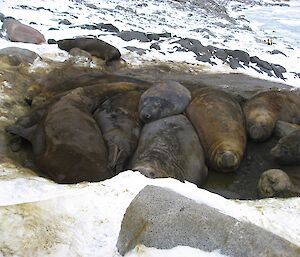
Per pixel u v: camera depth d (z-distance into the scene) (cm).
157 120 760
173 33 1507
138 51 1234
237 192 694
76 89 802
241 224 356
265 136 799
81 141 645
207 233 354
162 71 1123
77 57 1086
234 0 3388
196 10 2220
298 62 1477
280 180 657
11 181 514
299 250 342
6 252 365
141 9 1925
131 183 491
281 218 477
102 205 447
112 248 388
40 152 648
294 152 730
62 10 1552
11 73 938
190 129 752
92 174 622
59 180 620
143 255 355
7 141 701
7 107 813
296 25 2391
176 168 665
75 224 414
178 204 376
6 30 1188
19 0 1577
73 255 376
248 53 1426
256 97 877
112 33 1360
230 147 715
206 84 1055
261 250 340
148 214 372
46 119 689
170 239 356
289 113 863
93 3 1812
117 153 665
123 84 863
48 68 1009
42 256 370
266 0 3572
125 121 746
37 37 1175
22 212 409
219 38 1609
